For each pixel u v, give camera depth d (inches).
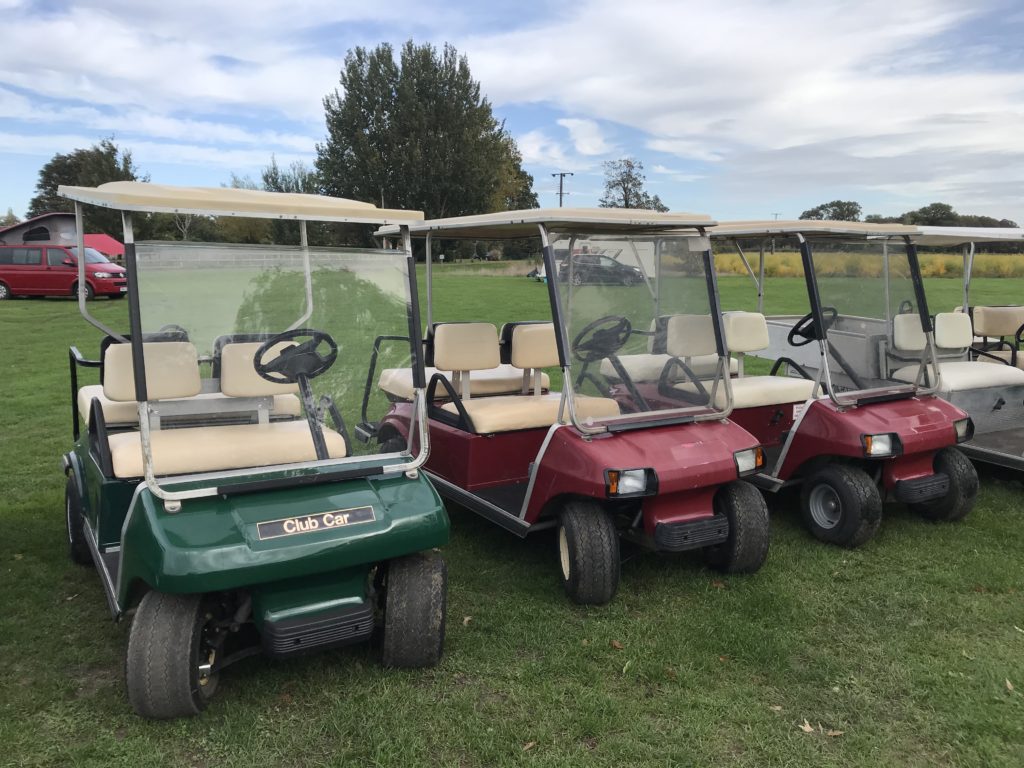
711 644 122.5
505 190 1850.4
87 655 115.5
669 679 113.2
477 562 155.0
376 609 115.6
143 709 96.3
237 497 99.0
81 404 142.6
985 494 198.4
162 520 93.5
